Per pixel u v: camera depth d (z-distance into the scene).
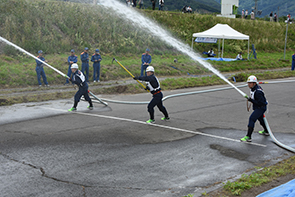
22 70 15.86
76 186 4.68
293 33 41.38
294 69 23.91
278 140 7.36
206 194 4.38
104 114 9.66
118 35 25.28
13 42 18.89
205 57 28.02
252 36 36.66
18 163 5.55
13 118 8.87
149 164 5.66
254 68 24.80
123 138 7.21
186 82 16.45
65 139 7.02
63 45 21.02
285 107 11.09
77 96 9.95
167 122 8.84
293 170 5.29
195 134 7.72
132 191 4.56
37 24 21.42
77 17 24.56
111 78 17.64
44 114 9.45
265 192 4.29
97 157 5.95
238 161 5.92
